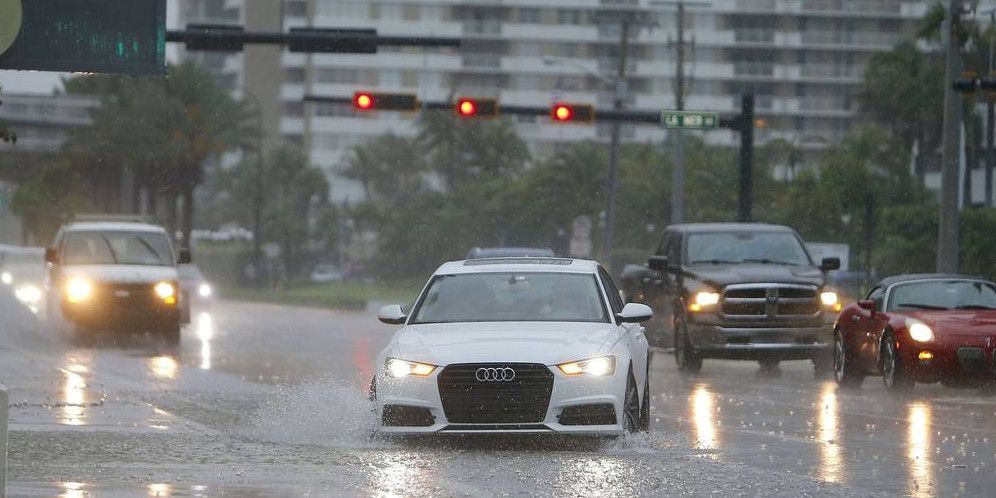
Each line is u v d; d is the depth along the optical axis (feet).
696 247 230.48
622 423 116.88
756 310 215.31
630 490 94.02
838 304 217.97
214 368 207.00
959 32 269.03
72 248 268.62
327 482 96.07
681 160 401.08
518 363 114.93
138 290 256.73
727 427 136.56
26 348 241.96
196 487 92.58
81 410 138.10
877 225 570.46
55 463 102.73
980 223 457.68
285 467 102.94
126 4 121.29
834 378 208.44
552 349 116.26
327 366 213.25
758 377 214.48
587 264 134.10
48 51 119.85
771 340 214.69
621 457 111.45
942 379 175.22
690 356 219.82
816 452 115.85
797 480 98.94
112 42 120.98
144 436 119.03
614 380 116.47
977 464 108.88
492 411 114.93
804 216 639.35
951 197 265.95
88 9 120.78
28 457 105.60
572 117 345.10
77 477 96.22
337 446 116.88
